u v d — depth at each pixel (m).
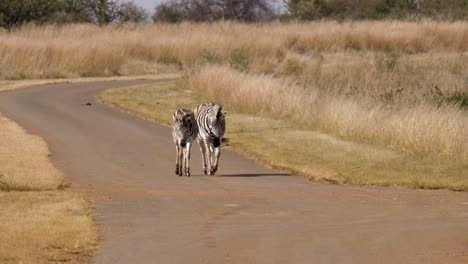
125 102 53.59
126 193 26.25
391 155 33.47
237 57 66.25
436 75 55.38
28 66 70.38
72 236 19.33
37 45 72.69
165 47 79.69
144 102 53.72
